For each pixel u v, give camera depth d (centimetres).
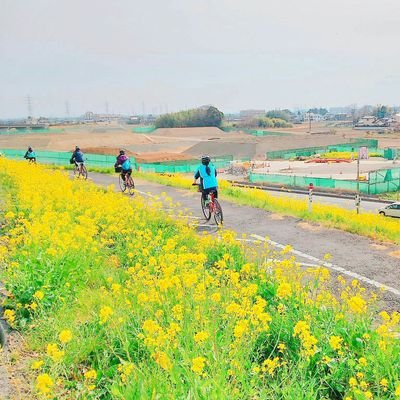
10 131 16888
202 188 1398
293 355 521
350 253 1040
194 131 16338
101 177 2859
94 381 471
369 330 533
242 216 1516
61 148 10231
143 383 412
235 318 525
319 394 466
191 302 589
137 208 1341
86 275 752
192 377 414
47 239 834
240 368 439
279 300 641
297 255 1035
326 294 642
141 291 650
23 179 1792
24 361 502
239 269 851
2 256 747
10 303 630
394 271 905
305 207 1795
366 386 443
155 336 498
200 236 1218
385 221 1617
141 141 11962
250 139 12262
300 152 8906
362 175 5419
